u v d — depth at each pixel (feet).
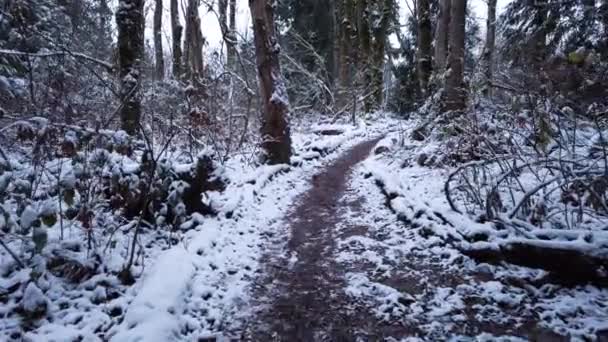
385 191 22.59
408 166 27.76
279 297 12.61
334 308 11.96
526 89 19.77
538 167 20.04
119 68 25.14
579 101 18.90
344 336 10.61
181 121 26.68
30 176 13.41
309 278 13.83
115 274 12.94
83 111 22.99
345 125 53.36
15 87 24.09
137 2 24.73
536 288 12.48
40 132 13.60
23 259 12.91
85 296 11.82
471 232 14.92
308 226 18.89
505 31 35.45
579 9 28.19
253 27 26.91
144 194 15.88
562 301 11.69
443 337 10.45
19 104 22.36
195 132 25.91
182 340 10.22
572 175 14.96
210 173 18.13
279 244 16.74
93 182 16.12
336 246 16.48
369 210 20.77
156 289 11.44
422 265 14.44
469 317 11.30
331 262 15.05
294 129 48.32
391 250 15.79
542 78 19.85
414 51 74.18
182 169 17.83
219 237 16.12
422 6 46.11
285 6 76.23
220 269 13.98
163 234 16.21
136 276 12.85
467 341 10.20
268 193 22.90
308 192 24.50
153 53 60.90
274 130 27.71
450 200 16.81
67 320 10.68
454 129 24.21
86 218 13.30
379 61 64.08
